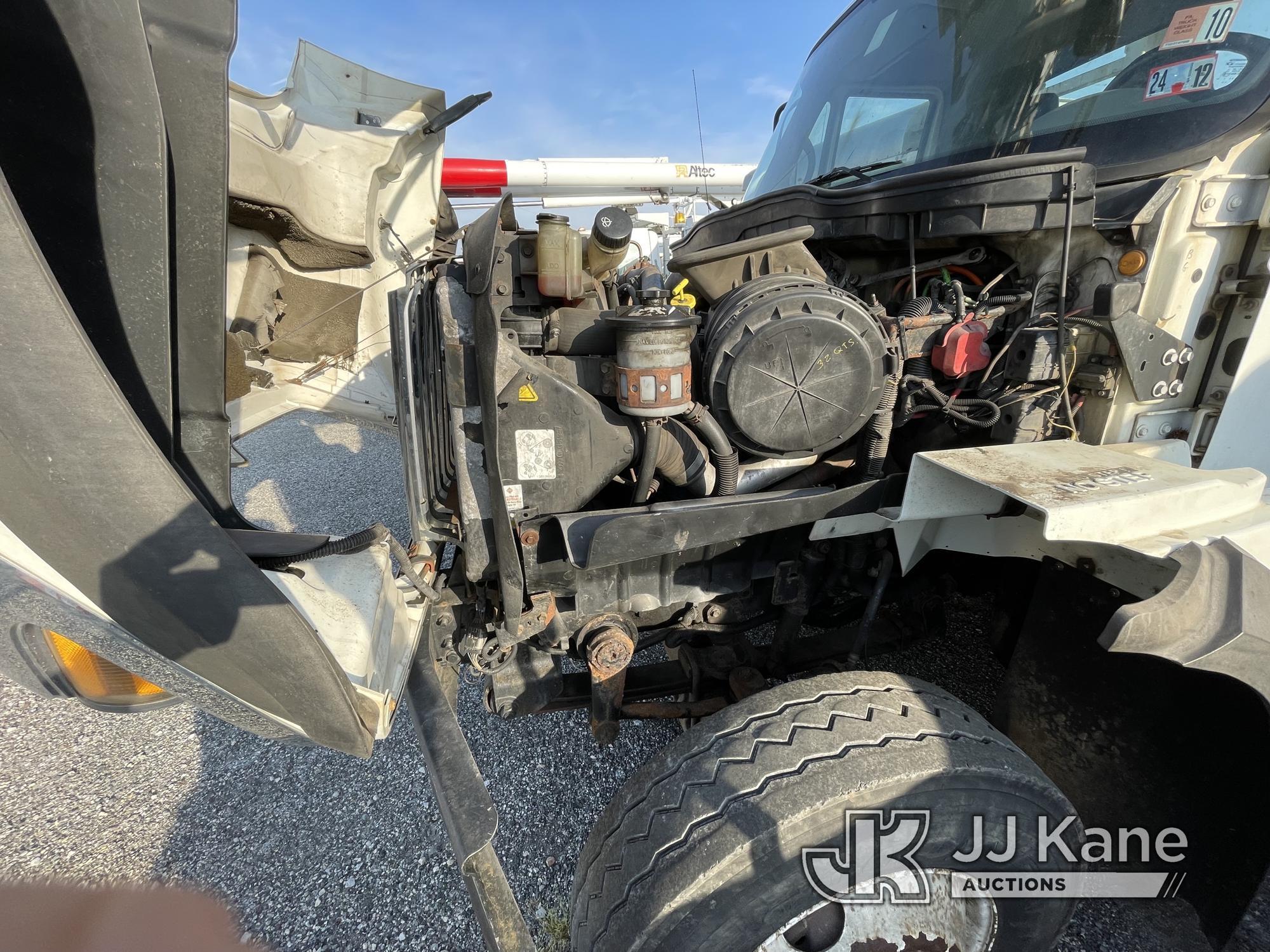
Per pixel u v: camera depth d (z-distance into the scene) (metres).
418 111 2.13
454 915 1.64
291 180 1.81
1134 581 1.12
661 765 1.17
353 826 1.91
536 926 1.60
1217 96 1.36
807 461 1.51
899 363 1.41
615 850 1.11
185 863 1.81
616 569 1.45
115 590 0.85
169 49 0.91
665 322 1.11
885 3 2.30
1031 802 1.12
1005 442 1.51
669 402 1.16
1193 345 1.49
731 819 1.03
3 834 1.91
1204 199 1.34
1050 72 1.64
